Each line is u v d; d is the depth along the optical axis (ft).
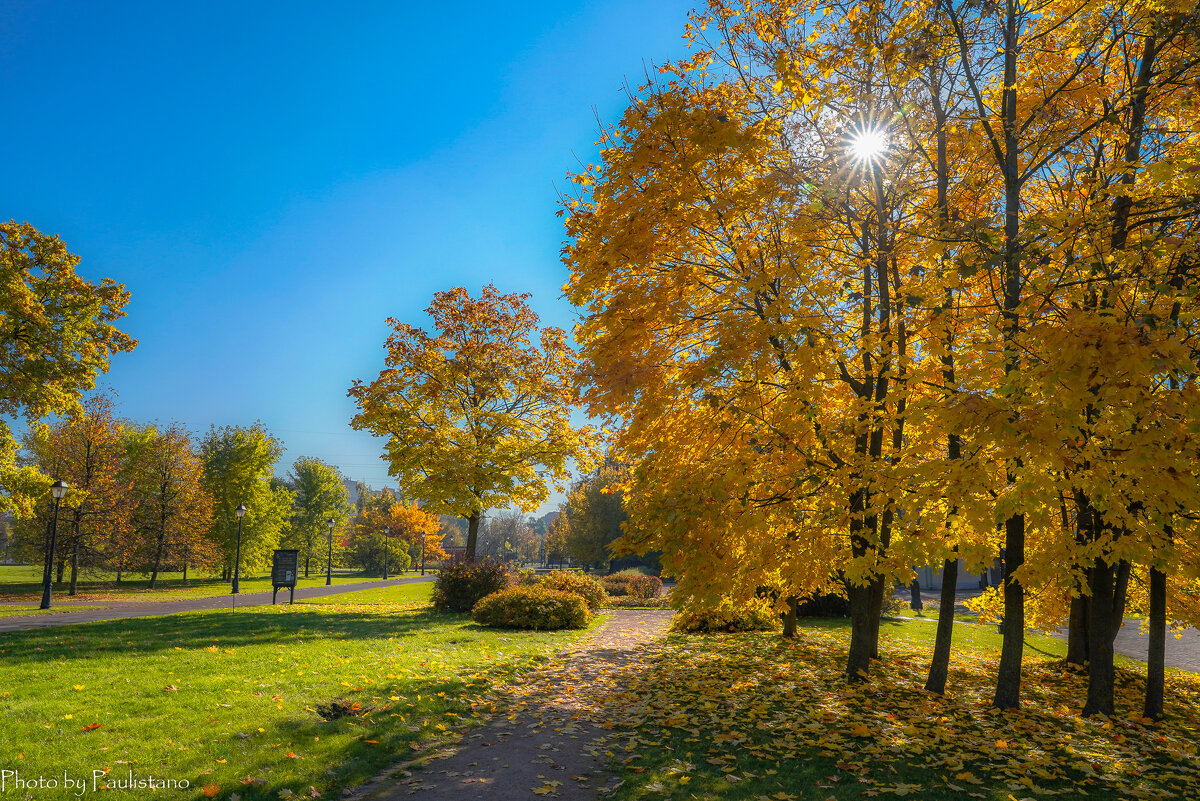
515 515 375.04
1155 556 19.54
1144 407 16.70
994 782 17.44
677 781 17.43
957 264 21.77
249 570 160.35
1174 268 21.04
